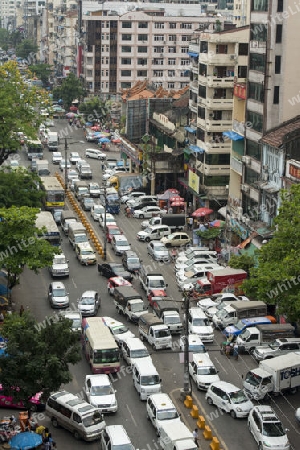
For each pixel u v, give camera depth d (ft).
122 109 533.55
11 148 311.47
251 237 293.64
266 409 185.98
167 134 428.56
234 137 323.98
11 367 178.81
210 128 361.10
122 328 240.94
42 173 451.53
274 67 293.23
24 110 327.26
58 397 190.19
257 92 302.25
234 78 346.13
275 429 178.29
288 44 291.38
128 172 459.73
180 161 417.08
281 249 218.38
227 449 177.58
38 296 279.28
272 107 295.89
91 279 301.43
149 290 278.87
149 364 210.59
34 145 333.83
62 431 187.93
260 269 217.15
